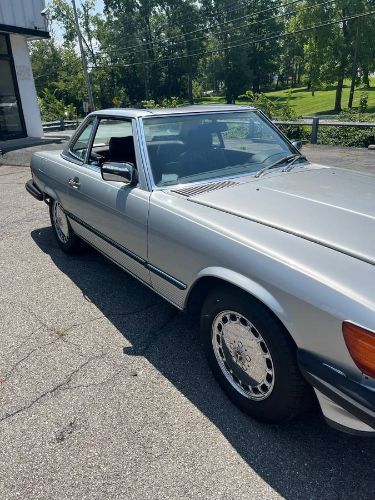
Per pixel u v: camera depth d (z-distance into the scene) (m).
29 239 5.60
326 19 41.62
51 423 2.47
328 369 1.91
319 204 2.63
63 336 3.36
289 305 2.03
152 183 3.12
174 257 2.76
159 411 2.53
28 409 2.58
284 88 88.69
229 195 2.88
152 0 61.41
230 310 2.38
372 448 2.24
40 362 3.04
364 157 10.48
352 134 12.62
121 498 2.00
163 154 3.28
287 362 2.11
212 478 2.08
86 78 40.12
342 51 42.47
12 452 2.28
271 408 2.29
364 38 41.69
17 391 2.75
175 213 2.77
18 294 4.08
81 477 2.12
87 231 4.12
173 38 61.47
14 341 3.31
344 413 1.91
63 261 4.85
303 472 2.10
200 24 63.25
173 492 2.02
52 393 2.71
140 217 3.04
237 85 66.88
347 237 2.20
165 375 2.86
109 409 2.56
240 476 2.09
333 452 2.21
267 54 71.19
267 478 2.07
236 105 4.04
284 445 2.26
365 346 1.76
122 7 62.19
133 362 3.01
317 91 69.56
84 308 3.78
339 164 9.62
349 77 44.69
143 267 3.16
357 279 1.90
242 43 64.75
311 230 2.30
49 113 36.06
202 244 2.51
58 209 4.86
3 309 3.81
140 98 65.75
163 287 3.01
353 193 2.83
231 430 2.38
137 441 2.32
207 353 2.70
